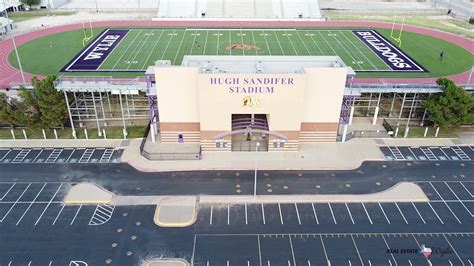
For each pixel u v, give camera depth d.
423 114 50.94
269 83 41.56
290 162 43.47
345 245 33.03
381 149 46.19
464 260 31.77
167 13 96.25
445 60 68.62
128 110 50.84
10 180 40.53
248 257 31.77
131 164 43.28
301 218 35.78
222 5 99.25
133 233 34.03
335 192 39.06
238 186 39.72
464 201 38.16
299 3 100.88
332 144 47.03
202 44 76.25
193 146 46.12
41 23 90.69
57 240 33.25
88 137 48.34
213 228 34.56
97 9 103.88
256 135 47.41
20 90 48.47
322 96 44.50
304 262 31.36
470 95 48.59
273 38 80.69
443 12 105.12
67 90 46.62
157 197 38.22
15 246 32.66
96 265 30.98
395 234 34.16
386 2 117.38
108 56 69.00
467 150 46.28
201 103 42.31
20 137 48.28
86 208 36.84
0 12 96.44
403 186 40.03
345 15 100.56
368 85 48.47
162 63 44.25
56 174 41.56
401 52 72.25
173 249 32.44
